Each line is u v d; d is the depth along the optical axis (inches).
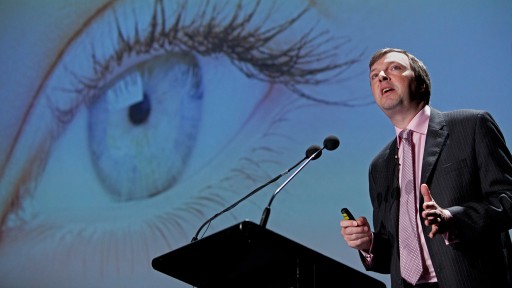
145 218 252.2
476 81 227.8
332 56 248.2
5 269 259.8
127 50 275.7
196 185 250.4
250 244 102.3
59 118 276.2
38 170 271.6
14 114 281.3
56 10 288.7
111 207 258.2
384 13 245.4
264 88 253.3
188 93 262.4
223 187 246.5
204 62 263.6
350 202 229.5
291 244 102.0
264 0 262.2
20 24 291.0
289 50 254.5
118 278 247.8
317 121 243.0
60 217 262.1
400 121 138.6
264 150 246.1
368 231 123.5
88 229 257.3
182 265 113.9
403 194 127.5
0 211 269.0
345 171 233.5
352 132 237.5
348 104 241.0
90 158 267.7
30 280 256.5
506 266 116.9
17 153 276.1
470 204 114.2
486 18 232.8
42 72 283.6
